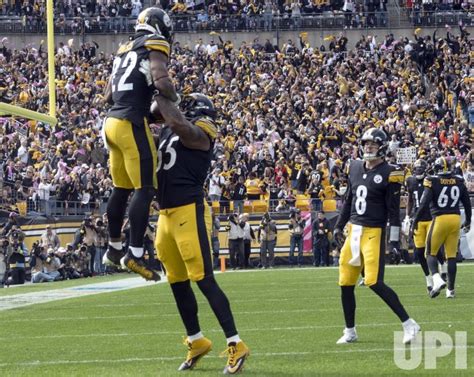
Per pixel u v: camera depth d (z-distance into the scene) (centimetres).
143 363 1468
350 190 1716
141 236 1329
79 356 1561
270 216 4741
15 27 6706
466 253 4578
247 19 6812
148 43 1309
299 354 1520
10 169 4472
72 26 6750
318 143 5256
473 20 6744
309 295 2655
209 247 1401
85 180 4716
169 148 1391
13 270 3812
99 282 3697
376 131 1692
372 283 1648
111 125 1318
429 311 2120
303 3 6856
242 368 1355
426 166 2867
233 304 2433
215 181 4831
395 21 6781
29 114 3241
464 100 5838
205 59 6228
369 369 1358
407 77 5944
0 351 1648
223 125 5466
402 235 4400
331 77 6034
